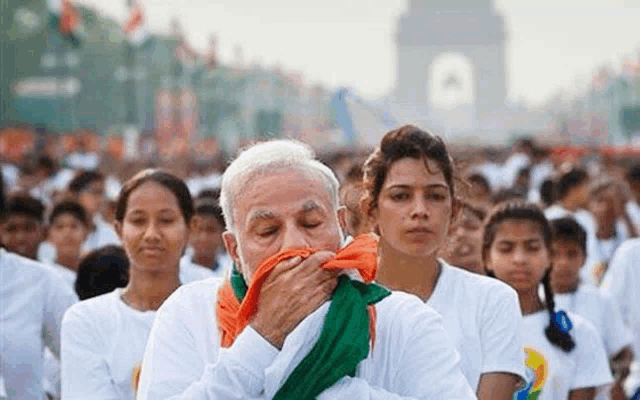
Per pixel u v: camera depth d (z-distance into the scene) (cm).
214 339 977
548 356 1633
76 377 1435
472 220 1870
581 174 3206
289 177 927
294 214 924
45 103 18000
